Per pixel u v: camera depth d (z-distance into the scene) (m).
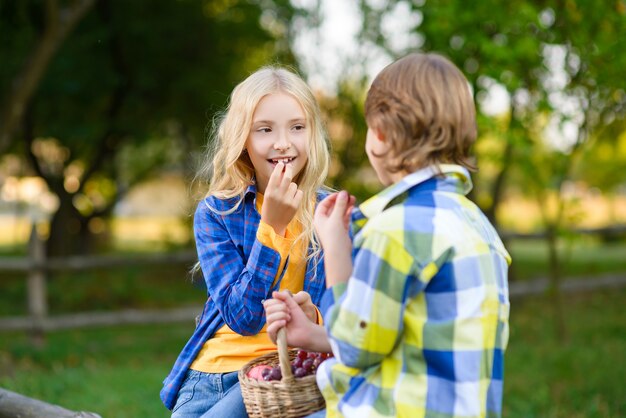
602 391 5.34
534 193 7.05
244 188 2.14
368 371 1.55
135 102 11.34
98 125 10.84
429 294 1.51
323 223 1.68
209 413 1.99
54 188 11.52
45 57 7.84
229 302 1.97
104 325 7.61
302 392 1.69
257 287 1.94
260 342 2.09
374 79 1.64
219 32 11.23
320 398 1.70
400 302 1.48
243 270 2.01
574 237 6.79
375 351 1.49
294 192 1.97
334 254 1.62
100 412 5.14
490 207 9.08
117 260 8.00
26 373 6.43
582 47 5.62
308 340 1.77
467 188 1.63
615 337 7.58
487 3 5.50
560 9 5.69
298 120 2.10
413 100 1.56
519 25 5.45
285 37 10.32
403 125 1.56
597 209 18.69
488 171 9.94
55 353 7.14
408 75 1.58
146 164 14.23
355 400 1.54
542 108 5.63
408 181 1.57
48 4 7.65
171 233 13.79
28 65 7.90
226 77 11.58
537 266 13.48
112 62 10.86
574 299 10.02
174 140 13.52
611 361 6.28
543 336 7.66
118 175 13.31
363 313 1.48
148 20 10.80
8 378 6.18
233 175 2.12
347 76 9.41
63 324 7.52
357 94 9.46
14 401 2.73
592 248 16.88
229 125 2.12
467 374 1.48
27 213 17.67
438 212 1.54
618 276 8.73
